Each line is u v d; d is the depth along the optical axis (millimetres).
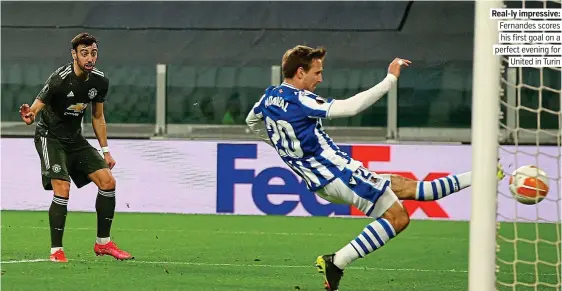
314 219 42156
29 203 45531
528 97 43844
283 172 43969
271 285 21594
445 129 46406
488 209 17297
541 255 29484
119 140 45281
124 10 50125
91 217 41594
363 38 47938
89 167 25609
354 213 43469
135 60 48406
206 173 44719
